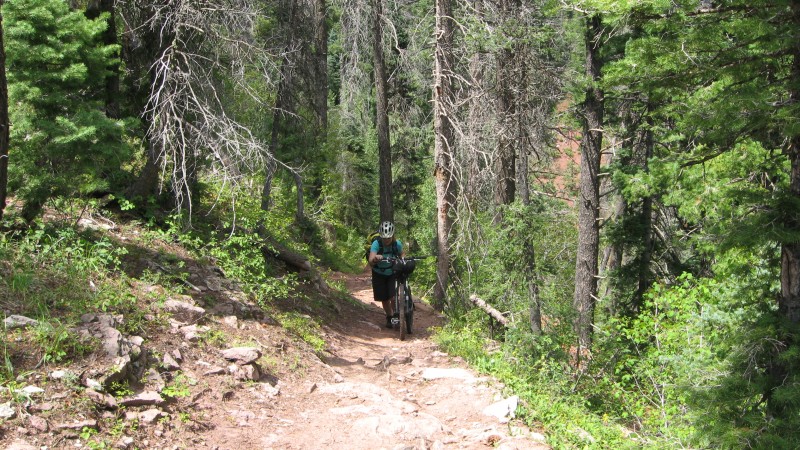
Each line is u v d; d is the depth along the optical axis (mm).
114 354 5449
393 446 5508
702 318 10086
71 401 4789
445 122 14188
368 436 5656
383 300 11367
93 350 5406
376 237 11141
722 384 7242
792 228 7145
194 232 10641
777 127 7496
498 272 11977
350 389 6891
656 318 12852
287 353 7707
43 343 5195
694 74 8008
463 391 7316
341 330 10656
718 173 10945
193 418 5402
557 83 14898
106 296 6488
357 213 38844
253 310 8742
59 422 4559
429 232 21000
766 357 7227
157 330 6551
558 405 7934
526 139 13961
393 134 26844
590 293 17750
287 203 23906
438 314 13984
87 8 10039
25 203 7656
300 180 20203
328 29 21312
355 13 17609
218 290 8781
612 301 19453
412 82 17828
